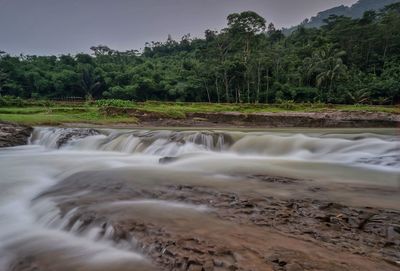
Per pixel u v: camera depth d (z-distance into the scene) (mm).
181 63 86750
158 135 17188
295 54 74000
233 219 5266
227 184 7672
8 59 78875
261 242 4391
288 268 3680
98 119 33594
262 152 14188
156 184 7754
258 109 46906
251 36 63250
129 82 74812
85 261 4457
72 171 10766
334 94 58469
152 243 4453
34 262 4547
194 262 3895
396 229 4590
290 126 37812
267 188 7227
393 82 55969
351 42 72312
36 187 9094
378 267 3715
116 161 13109
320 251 4109
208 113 39062
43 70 79125
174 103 51688
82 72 74750
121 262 4332
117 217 5441
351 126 37062
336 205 5723
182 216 5461
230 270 3691
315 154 13133
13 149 18938
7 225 6078
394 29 69062
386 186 7539
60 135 19844
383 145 12977
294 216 5301
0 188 8961
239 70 60062
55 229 5754
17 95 68062
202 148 15609
